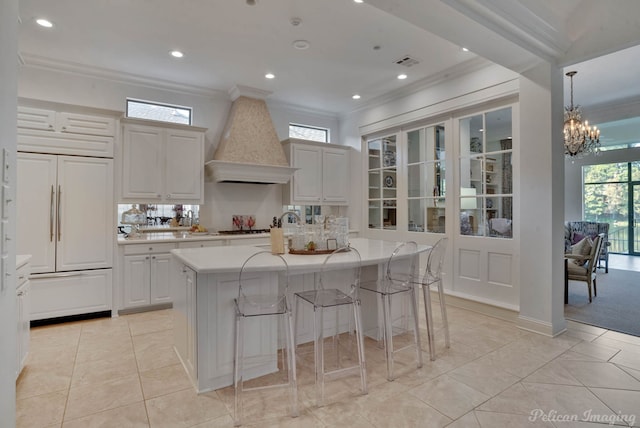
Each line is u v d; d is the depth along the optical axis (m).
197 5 2.90
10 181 1.45
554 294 3.31
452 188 4.44
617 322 3.69
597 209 8.84
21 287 2.49
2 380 1.38
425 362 2.75
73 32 3.36
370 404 2.16
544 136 3.31
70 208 3.68
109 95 4.46
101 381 2.44
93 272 3.79
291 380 2.12
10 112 1.44
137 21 3.16
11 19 1.44
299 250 2.82
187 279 2.52
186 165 4.61
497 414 2.05
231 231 5.14
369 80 4.63
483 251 4.07
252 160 4.92
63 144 3.64
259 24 3.22
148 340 3.21
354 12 3.03
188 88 4.89
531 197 3.42
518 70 3.43
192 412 2.08
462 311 4.12
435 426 1.94
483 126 4.08
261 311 2.34
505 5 2.55
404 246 2.88
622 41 2.85
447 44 3.61
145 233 4.68
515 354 2.89
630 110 5.89
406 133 5.12
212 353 2.34
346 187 6.07
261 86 4.89
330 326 3.31
